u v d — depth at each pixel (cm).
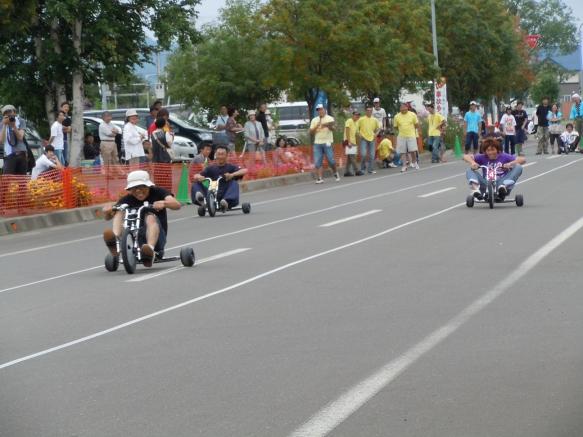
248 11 5988
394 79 5612
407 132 4719
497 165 2734
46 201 3136
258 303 1452
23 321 1423
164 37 4653
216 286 1627
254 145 4484
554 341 1135
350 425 855
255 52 5891
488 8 8606
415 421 859
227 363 1091
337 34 5100
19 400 986
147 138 3941
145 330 1301
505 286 1501
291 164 4581
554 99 15412
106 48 4525
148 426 877
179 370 1070
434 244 2028
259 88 5919
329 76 5200
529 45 10912
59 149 3759
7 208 3019
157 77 6512
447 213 2644
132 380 1038
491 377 991
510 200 2775
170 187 3578
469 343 1139
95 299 1570
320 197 3481
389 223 2473
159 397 967
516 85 10581
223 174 3012
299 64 5156
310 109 5400
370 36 5150
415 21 6188
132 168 3472
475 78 8575
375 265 1775
